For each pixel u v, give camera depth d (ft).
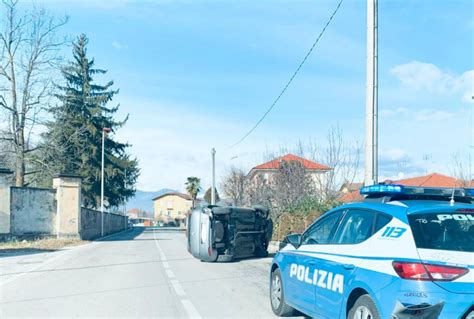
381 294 16.52
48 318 25.08
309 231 24.11
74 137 139.23
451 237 16.56
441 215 17.26
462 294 15.34
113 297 31.17
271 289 27.04
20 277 40.45
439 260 15.75
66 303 29.04
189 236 55.62
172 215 501.56
